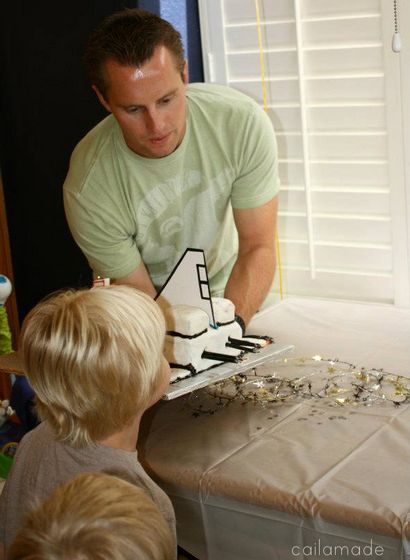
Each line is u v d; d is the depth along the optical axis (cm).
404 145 226
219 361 158
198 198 191
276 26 238
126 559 72
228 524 136
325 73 234
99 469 113
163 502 116
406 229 233
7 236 283
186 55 251
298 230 252
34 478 117
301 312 210
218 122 185
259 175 190
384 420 148
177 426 155
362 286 246
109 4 245
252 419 154
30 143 279
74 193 188
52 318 112
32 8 262
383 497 124
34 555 71
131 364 111
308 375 171
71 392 110
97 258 192
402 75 221
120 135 183
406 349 182
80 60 258
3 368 168
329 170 241
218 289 211
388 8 217
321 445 141
